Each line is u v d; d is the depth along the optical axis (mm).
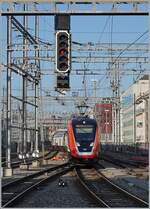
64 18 20797
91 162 48156
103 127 107812
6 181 30609
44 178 32656
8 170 34656
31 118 74375
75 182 31891
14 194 24219
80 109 73875
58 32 20688
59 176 37312
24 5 22578
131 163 54188
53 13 20812
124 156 78000
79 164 50344
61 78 20938
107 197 23234
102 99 77500
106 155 83812
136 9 20859
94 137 48250
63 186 28812
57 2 20812
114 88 78500
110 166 50719
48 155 81438
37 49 40719
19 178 32781
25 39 42906
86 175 38656
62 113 105312
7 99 34656
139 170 41656
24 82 43969
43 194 24312
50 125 105438
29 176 33844
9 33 35031
